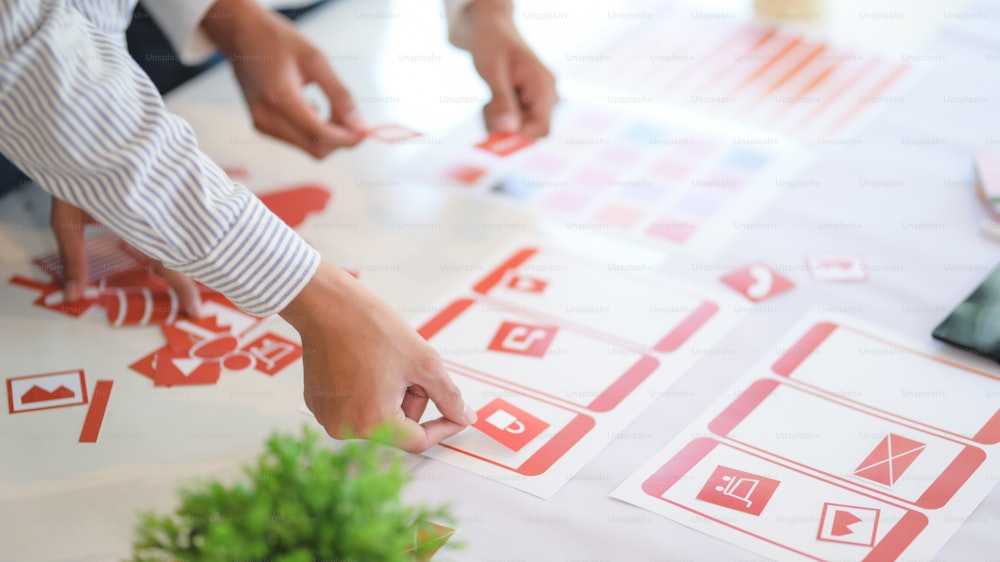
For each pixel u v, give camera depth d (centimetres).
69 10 86
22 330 105
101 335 104
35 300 109
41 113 80
